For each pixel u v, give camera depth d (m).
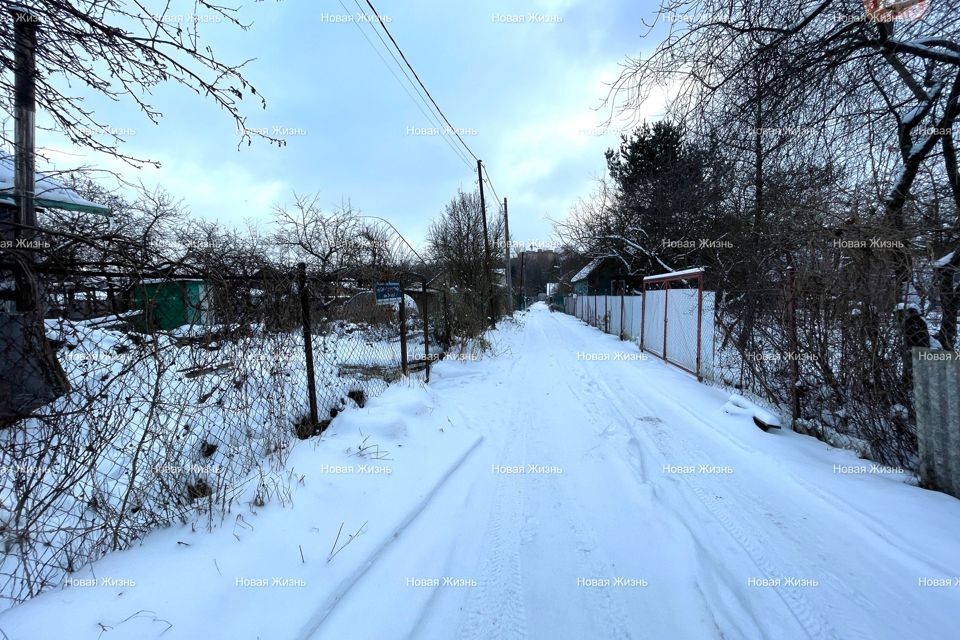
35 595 2.02
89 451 2.35
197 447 3.46
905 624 2.06
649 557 2.62
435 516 3.10
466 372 8.34
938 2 3.65
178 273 2.81
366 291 5.93
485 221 17.78
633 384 7.30
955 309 3.38
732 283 6.67
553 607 2.23
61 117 2.85
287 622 1.98
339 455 3.67
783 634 2.02
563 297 45.75
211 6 2.61
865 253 3.85
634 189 16.23
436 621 2.13
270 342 3.72
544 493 3.46
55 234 2.28
